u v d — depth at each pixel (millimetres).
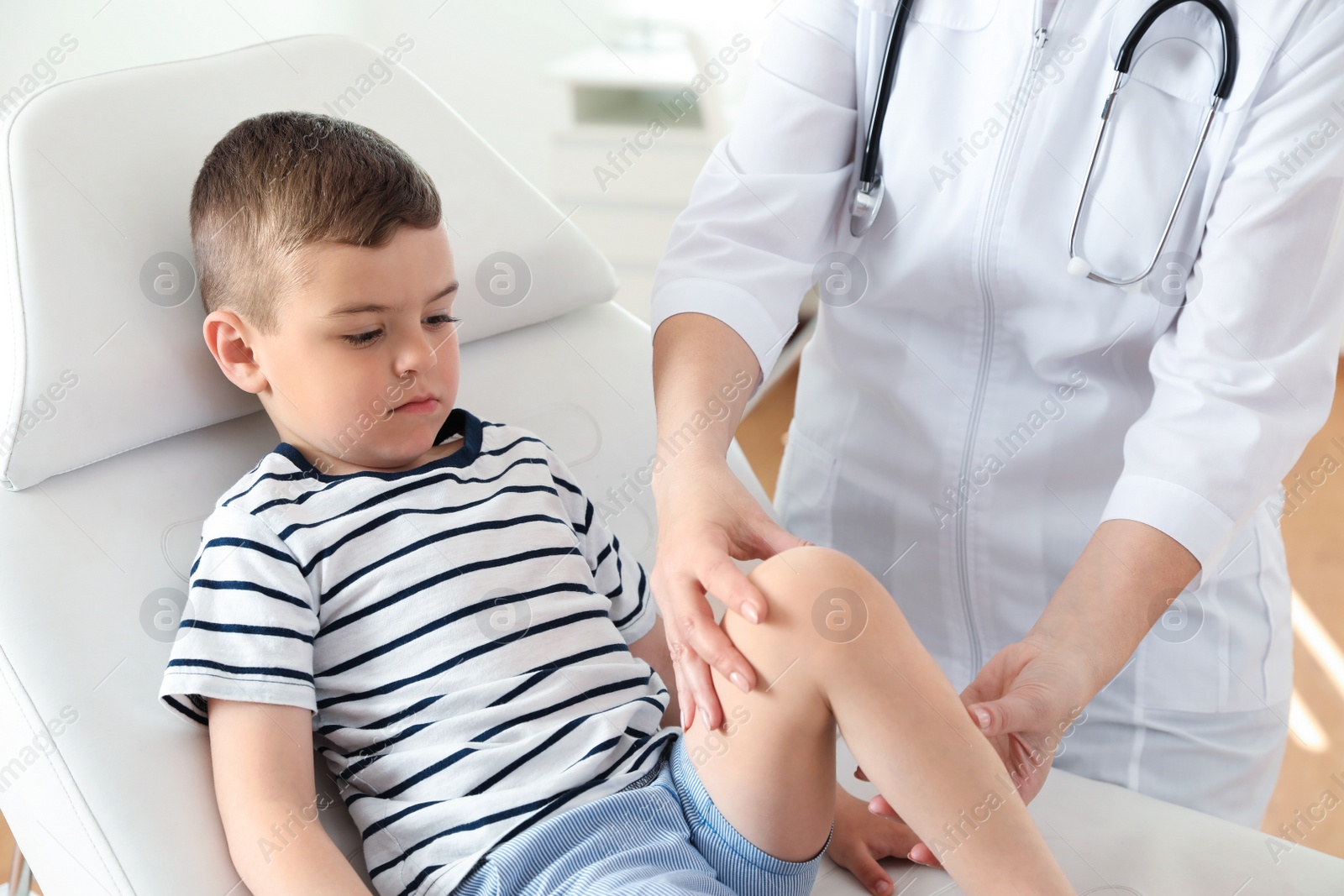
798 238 1013
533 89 1976
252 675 731
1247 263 818
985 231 935
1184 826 861
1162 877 798
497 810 728
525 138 2012
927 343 1039
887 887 820
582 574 893
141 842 694
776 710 699
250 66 999
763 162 1012
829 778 725
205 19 1600
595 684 822
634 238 2119
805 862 735
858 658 687
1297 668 1858
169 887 683
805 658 691
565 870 697
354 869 759
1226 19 830
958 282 978
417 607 798
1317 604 2004
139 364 844
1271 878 800
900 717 680
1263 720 1017
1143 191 886
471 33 1897
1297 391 825
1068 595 792
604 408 1137
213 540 779
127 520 837
